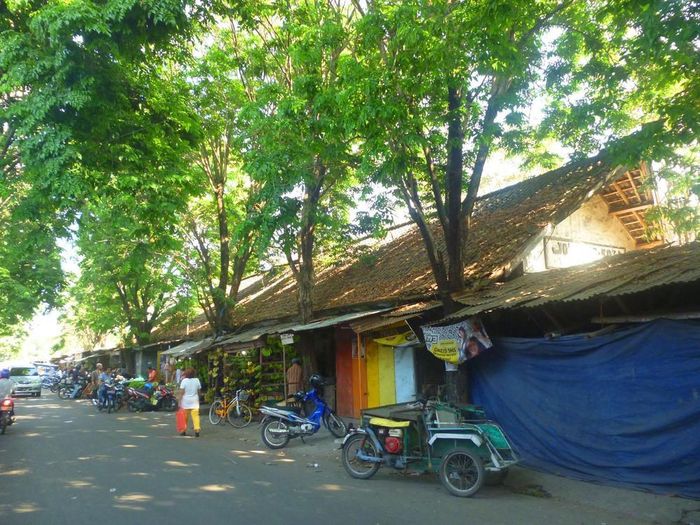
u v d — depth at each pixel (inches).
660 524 243.0
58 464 389.4
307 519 247.9
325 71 471.2
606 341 305.6
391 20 355.6
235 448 463.5
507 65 343.0
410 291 499.8
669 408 276.1
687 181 401.1
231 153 721.6
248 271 848.9
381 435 329.7
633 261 360.5
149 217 453.7
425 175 460.4
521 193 605.6
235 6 482.6
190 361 908.0
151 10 343.9
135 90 426.3
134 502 279.9
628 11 268.4
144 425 643.5
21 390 1258.0
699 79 263.1
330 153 430.3
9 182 455.5
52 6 333.1
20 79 345.7
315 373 563.5
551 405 333.4
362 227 580.4
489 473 314.3
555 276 394.0
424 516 253.4
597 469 305.6
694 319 278.1
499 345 370.0
